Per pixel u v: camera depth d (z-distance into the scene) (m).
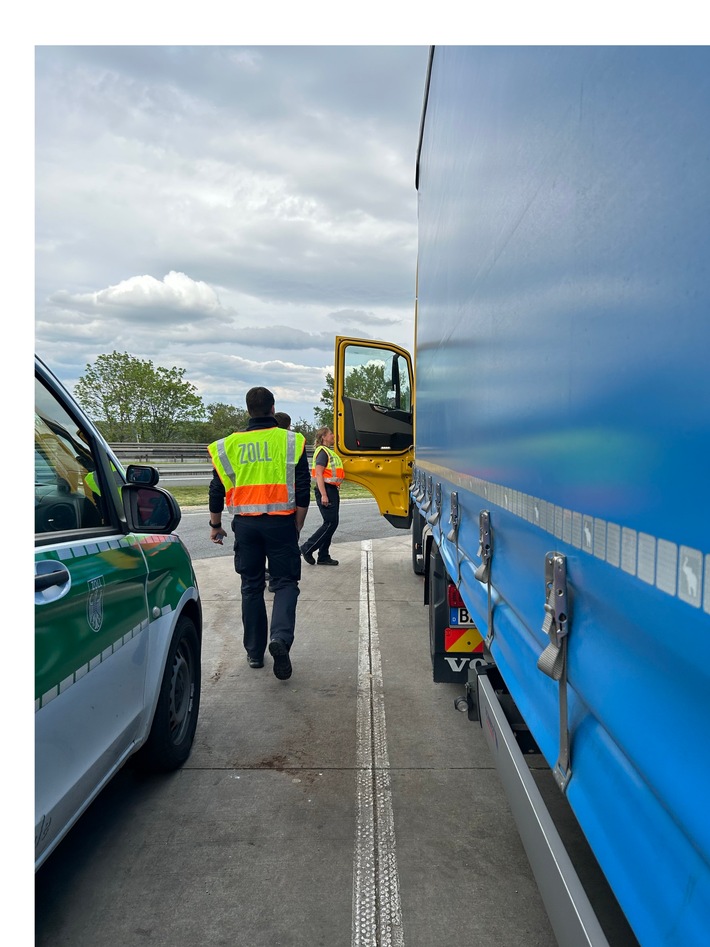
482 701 2.44
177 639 3.23
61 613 2.02
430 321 4.58
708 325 0.74
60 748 1.98
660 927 0.87
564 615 1.30
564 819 2.01
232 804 2.97
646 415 0.90
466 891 2.38
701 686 0.76
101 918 2.27
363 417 8.62
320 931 2.20
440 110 3.69
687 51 0.78
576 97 1.20
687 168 0.79
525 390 1.61
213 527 4.82
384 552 9.92
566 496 1.28
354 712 3.99
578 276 1.19
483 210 2.19
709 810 0.74
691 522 0.78
